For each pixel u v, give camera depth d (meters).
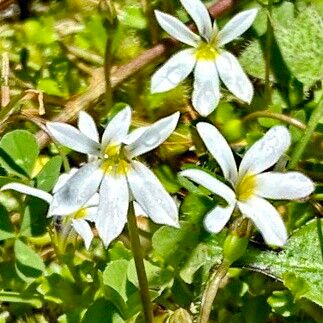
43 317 0.18
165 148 0.19
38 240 0.18
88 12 0.21
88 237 0.16
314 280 0.16
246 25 0.17
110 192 0.13
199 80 0.17
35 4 0.22
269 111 0.18
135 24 0.21
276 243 0.13
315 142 0.18
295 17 0.19
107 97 0.20
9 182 0.17
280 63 0.19
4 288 0.18
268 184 0.14
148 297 0.15
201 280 0.17
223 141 0.14
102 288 0.16
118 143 0.13
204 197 0.17
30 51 0.21
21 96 0.19
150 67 0.20
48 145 0.19
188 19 0.20
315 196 0.18
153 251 0.18
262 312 0.17
